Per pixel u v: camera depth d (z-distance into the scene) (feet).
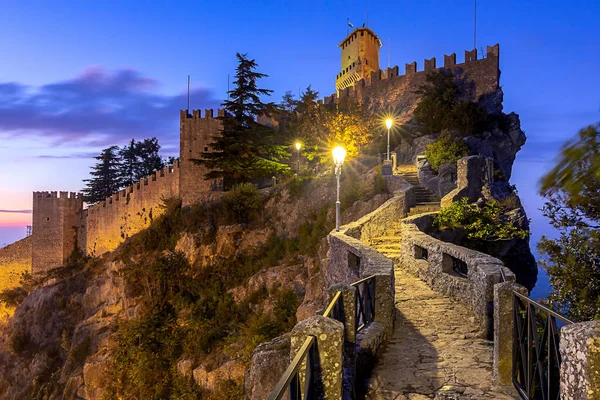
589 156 10.31
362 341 20.35
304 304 67.77
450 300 31.17
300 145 136.67
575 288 26.55
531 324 15.57
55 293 143.02
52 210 173.78
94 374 88.43
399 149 114.32
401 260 45.60
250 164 132.98
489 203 60.13
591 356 10.05
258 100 135.85
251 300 87.04
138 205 152.35
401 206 63.87
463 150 84.07
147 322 87.25
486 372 19.26
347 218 83.05
